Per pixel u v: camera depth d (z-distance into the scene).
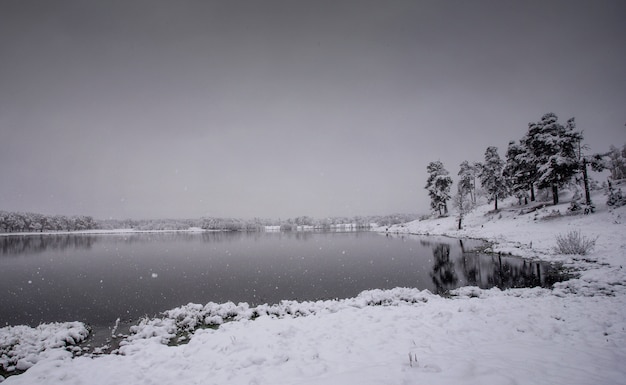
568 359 6.54
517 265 23.47
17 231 139.12
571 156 39.69
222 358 8.26
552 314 10.51
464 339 8.41
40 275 27.16
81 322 13.64
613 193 34.06
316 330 10.13
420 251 36.53
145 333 11.18
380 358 7.29
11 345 10.70
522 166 51.09
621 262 19.64
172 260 36.31
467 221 59.69
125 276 25.67
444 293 16.98
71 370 7.99
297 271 26.03
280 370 6.98
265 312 13.76
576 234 23.95
